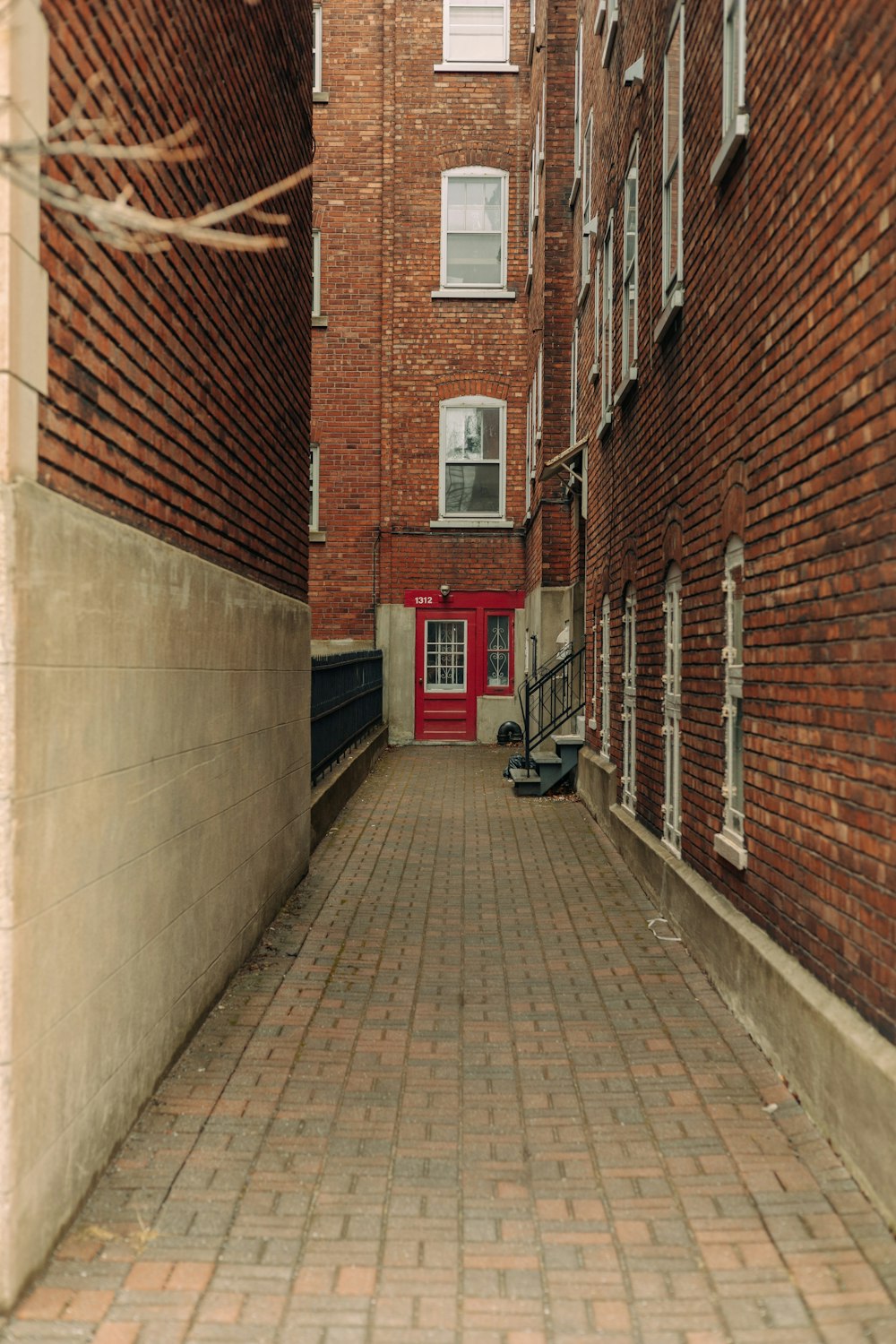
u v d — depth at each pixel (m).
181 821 5.55
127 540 4.64
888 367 4.09
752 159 6.04
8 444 3.53
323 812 11.91
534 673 19.69
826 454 4.77
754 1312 3.52
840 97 4.61
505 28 22.25
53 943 3.81
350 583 22.06
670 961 7.35
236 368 6.95
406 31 22.22
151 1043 5.06
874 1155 4.11
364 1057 5.68
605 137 13.23
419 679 22.19
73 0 3.99
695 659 7.64
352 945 7.75
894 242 4.04
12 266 3.52
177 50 5.34
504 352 22.25
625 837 10.46
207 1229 4.01
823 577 4.83
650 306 9.59
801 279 5.13
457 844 11.63
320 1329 3.45
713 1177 4.39
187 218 5.60
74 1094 4.04
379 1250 3.89
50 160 3.81
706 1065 5.53
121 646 4.57
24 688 3.56
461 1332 3.44
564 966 7.27
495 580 22.16
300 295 9.59
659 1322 3.48
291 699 9.02
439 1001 6.57
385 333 22.05
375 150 22.12
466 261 22.28
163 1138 4.71
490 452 22.28
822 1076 4.68
